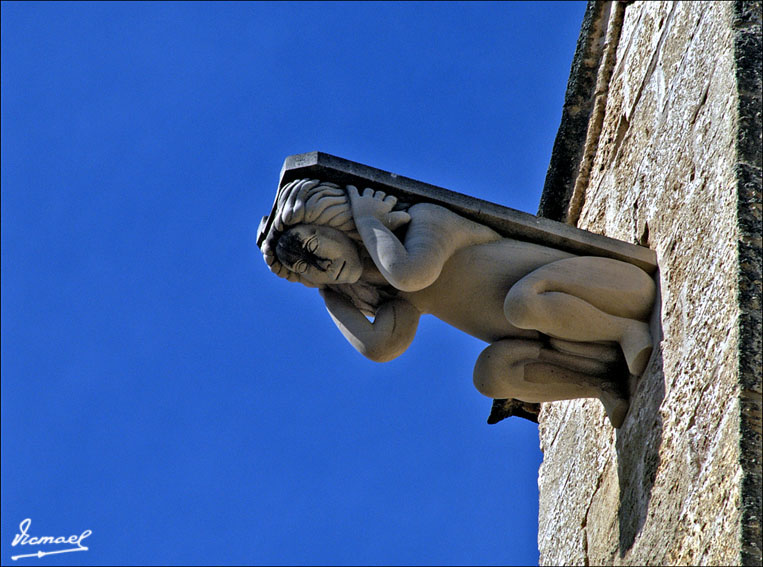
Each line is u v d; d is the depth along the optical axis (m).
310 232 11.02
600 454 11.80
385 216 10.94
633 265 10.99
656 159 11.62
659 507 9.84
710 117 10.52
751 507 8.48
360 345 11.22
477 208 11.11
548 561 12.94
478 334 11.33
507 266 10.98
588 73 14.21
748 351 9.06
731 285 9.43
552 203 14.25
